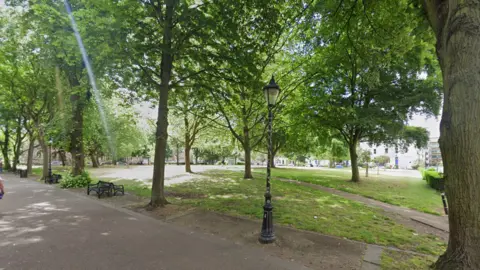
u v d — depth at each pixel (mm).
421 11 6379
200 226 6730
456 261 3648
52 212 7961
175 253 4855
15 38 16094
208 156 53781
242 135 21062
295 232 6242
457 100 3654
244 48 8703
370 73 13086
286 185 15656
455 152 3678
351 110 15234
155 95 12336
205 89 10688
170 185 14734
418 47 10258
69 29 9109
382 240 5891
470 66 3549
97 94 14281
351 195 12992
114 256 4648
